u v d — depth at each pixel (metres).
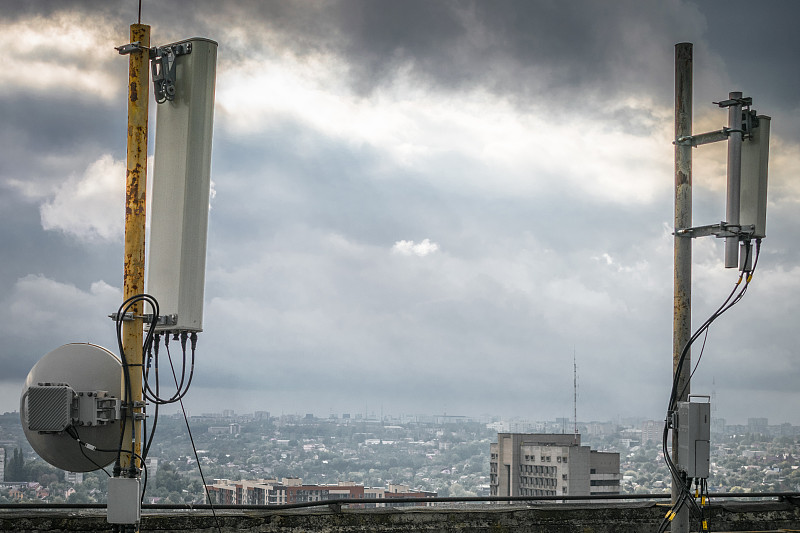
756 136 8.46
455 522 8.59
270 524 7.91
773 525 9.77
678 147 8.55
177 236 6.56
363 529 8.25
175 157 6.64
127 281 6.34
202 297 6.65
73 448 6.40
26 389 6.47
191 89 6.64
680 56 8.56
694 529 9.45
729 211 8.23
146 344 6.39
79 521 7.37
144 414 6.34
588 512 9.04
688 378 8.33
